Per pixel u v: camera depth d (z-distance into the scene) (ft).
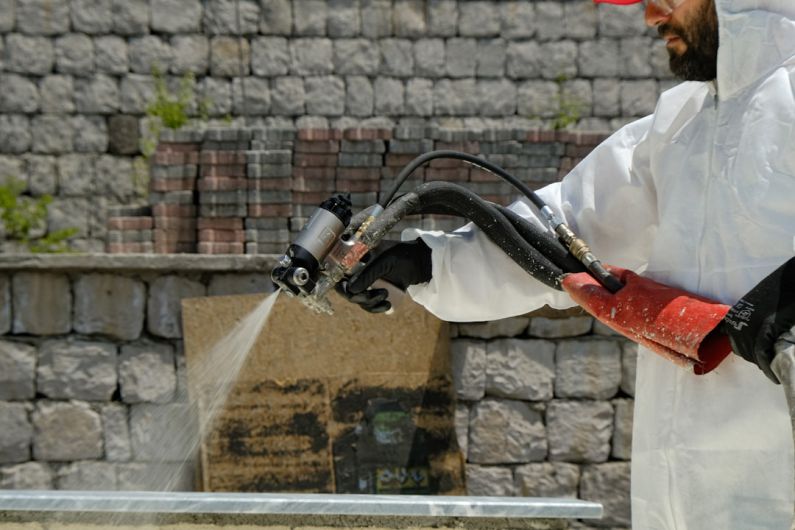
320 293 13.93
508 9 58.18
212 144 41.14
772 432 12.57
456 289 15.10
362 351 27.89
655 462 13.78
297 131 41.16
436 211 15.51
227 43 57.41
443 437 28.04
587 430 29.01
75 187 56.75
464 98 58.08
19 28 56.44
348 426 27.68
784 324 11.53
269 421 27.63
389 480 27.61
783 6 12.74
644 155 14.56
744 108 13.01
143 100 57.16
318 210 14.01
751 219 12.65
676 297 12.96
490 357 28.73
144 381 28.12
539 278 14.56
